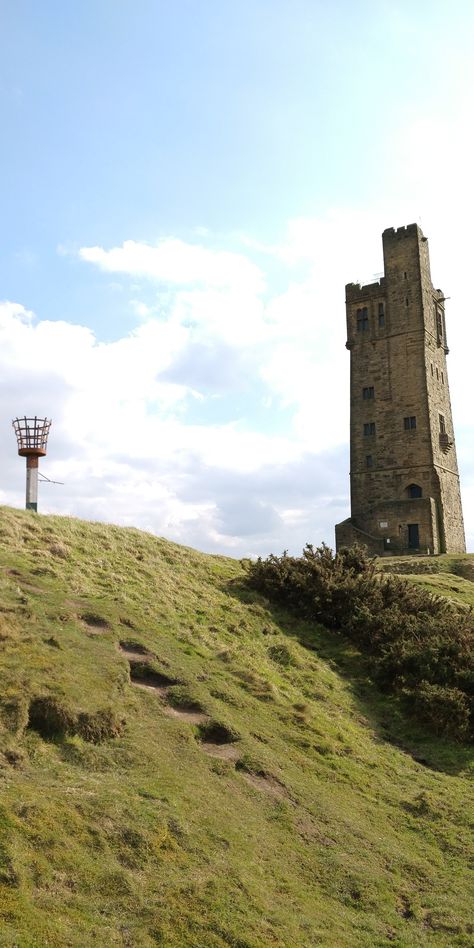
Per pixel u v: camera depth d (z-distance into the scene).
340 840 11.88
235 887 9.16
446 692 19.44
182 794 10.73
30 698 11.26
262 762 13.18
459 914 10.67
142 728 12.45
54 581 18.62
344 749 16.16
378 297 65.44
